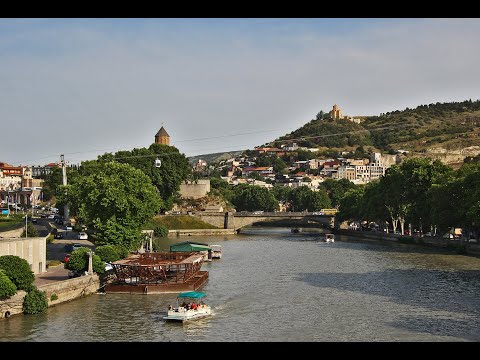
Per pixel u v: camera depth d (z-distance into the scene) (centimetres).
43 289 9500
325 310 9525
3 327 8381
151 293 10950
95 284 11069
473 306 9650
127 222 13962
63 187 19288
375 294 10800
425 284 11788
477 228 17850
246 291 11300
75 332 8181
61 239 18288
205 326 8581
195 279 11969
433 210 18650
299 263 15562
